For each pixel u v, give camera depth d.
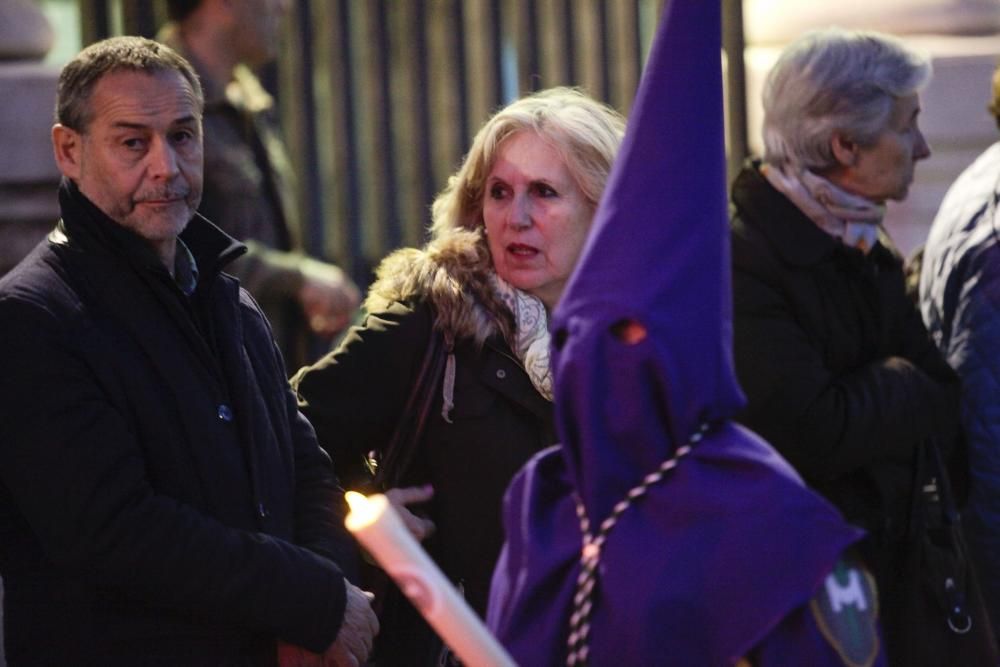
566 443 5.25
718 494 5.03
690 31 5.42
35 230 13.26
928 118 14.57
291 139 15.20
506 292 8.24
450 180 8.95
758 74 14.66
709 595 4.94
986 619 9.14
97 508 6.89
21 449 6.92
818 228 9.02
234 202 12.58
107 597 7.10
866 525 8.90
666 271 5.18
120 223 7.30
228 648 7.25
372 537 4.43
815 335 8.97
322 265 14.27
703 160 5.32
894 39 9.30
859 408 8.80
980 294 9.61
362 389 8.22
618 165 5.38
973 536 9.65
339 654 7.32
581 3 15.15
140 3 14.21
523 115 8.38
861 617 5.03
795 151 9.12
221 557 7.03
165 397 7.17
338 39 15.19
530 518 5.40
